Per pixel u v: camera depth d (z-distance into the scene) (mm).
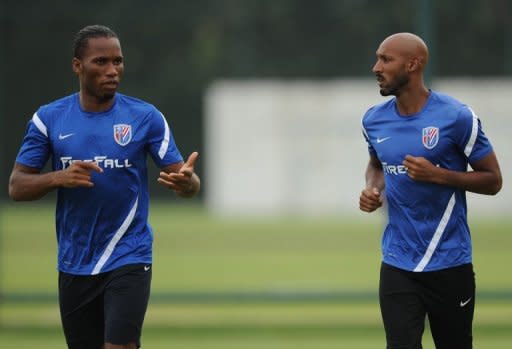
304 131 105938
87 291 23219
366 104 104188
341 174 105000
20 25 83562
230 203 108125
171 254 83938
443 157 23453
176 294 42125
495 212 95438
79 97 23375
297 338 41281
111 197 22875
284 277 66562
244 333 42719
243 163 107438
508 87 91438
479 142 23328
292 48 110000
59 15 83438
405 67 23500
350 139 104812
